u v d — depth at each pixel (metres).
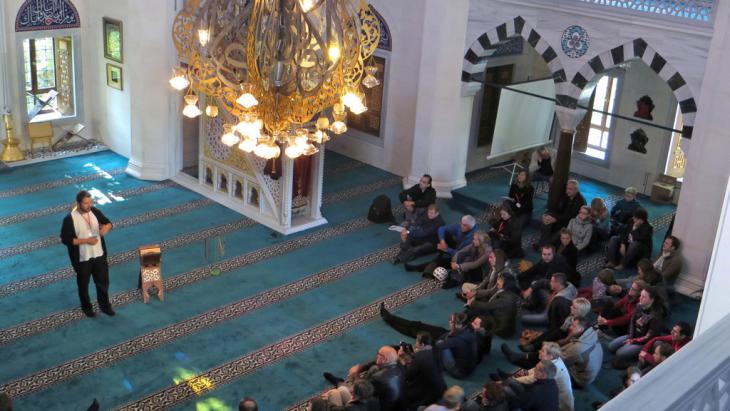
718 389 1.96
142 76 12.05
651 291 7.80
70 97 13.80
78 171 12.72
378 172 13.25
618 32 9.80
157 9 11.79
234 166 11.34
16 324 8.32
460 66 11.70
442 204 12.11
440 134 12.09
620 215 10.62
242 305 8.92
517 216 11.04
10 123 12.88
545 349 6.67
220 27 6.25
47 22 12.93
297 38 5.73
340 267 9.91
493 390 6.23
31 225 10.70
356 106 6.34
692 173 9.20
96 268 8.36
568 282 8.52
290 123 6.32
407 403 6.94
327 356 8.05
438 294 9.36
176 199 11.77
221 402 7.26
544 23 10.54
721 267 2.98
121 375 7.57
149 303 8.86
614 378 7.77
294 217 11.09
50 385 7.37
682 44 9.20
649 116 12.40
